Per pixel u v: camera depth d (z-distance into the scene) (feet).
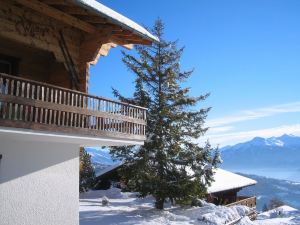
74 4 35.88
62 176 38.58
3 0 35.88
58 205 37.73
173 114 81.51
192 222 72.28
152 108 81.97
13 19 36.78
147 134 81.20
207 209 84.48
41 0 36.27
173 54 86.53
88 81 43.60
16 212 33.55
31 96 31.50
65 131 34.17
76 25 40.24
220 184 122.31
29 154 35.22
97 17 39.55
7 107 30.19
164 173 82.74
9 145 33.45
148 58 85.81
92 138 37.19
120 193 115.44
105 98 39.01
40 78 42.57
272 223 88.07
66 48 42.11
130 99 83.71
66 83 42.73
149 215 74.49
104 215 72.13
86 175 126.93
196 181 80.38
